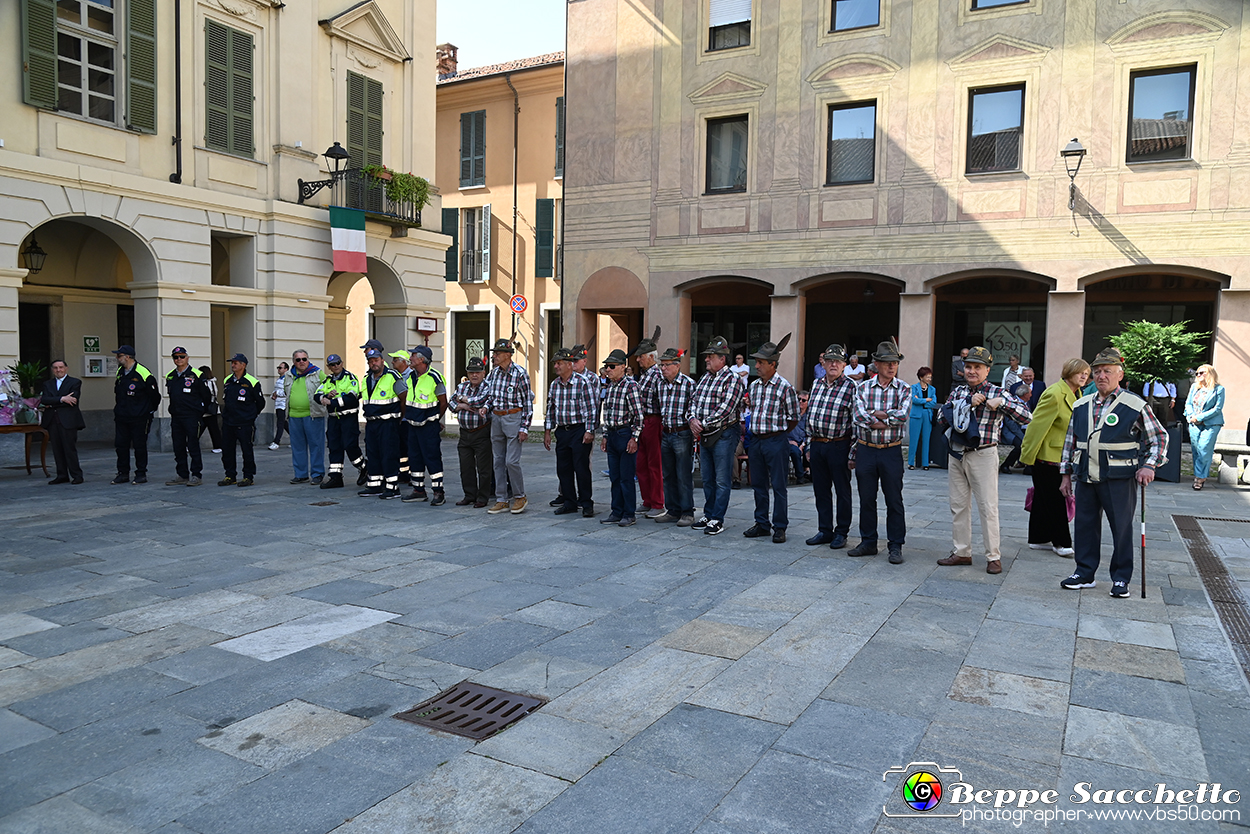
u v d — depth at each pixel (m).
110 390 18.50
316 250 18.27
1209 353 16.88
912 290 17.25
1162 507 10.35
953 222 16.86
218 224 16.58
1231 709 4.21
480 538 8.34
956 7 16.72
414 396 10.42
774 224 18.41
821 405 7.85
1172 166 15.23
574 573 6.91
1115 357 6.22
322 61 18.62
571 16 20.45
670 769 3.57
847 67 17.67
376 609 5.84
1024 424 6.90
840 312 20.95
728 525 9.14
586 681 4.55
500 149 26.20
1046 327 17.77
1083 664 4.82
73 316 17.83
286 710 4.16
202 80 16.33
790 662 4.84
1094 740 3.87
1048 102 16.06
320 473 12.16
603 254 20.25
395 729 3.95
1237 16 14.71
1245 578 6.79
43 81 13.90
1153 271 15.53
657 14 19.48
